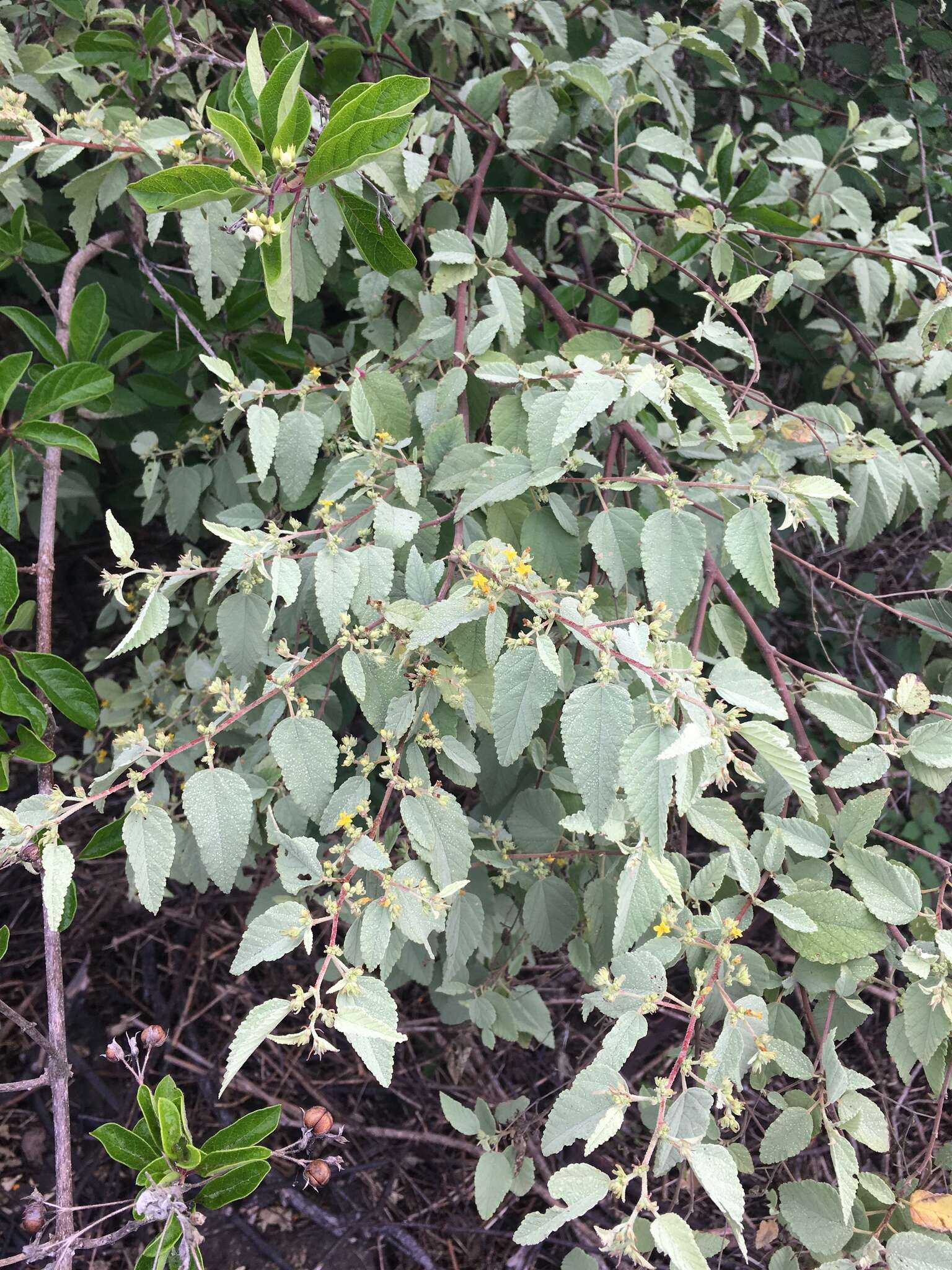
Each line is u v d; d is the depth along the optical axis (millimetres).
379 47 1918
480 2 2035
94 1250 2262
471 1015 1823
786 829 1409
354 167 1188
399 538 1372
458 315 1656
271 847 1933
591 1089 1200
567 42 2271
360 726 2539
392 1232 2342
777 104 2537
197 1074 2523
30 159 2021
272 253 1184
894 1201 1342
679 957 1419
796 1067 1327
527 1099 1862
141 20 1765
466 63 2393
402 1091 2580
